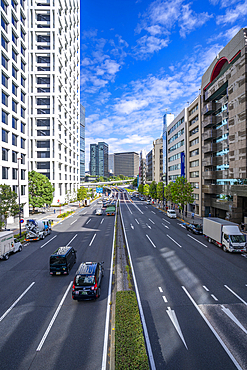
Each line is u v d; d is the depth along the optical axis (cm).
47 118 6981
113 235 2881
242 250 2055
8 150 3894
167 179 7306
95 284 1231
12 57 4069
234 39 3084
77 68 9838
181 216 4478
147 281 1494
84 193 7250
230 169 3222
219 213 4081
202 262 1866
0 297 1312
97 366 792
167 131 7300
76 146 9612
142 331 895
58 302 1247
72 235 2939
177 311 1134
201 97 4325
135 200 9219
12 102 4072
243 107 2872
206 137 4016
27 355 848
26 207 4641
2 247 1944
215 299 1256
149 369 746
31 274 1656
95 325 1033
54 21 6844
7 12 3791
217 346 884
